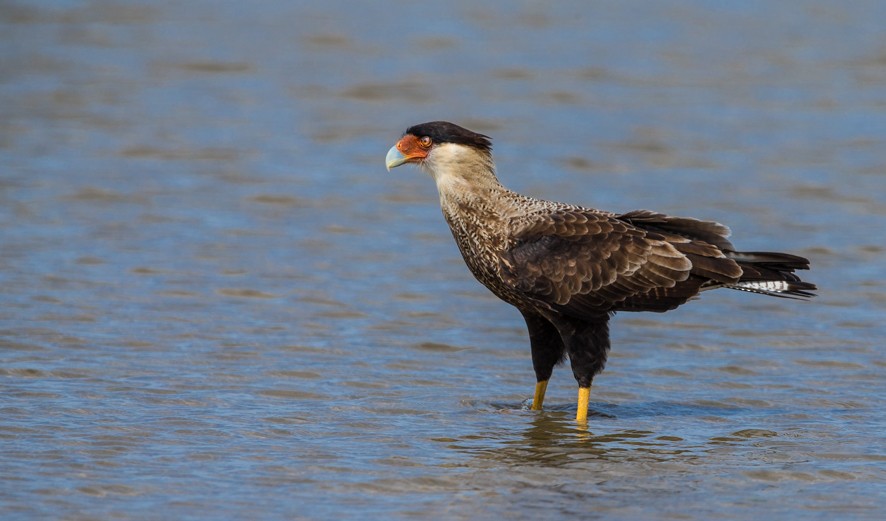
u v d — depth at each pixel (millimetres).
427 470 10211
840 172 24266
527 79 33688
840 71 35062
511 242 11742
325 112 29641
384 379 13039
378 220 20828
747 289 11828
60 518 8938
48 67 34156
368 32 40188
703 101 31281
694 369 13742
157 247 18609
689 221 11906
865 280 17531
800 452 10820
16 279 16562
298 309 15742
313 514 9148
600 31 41000
